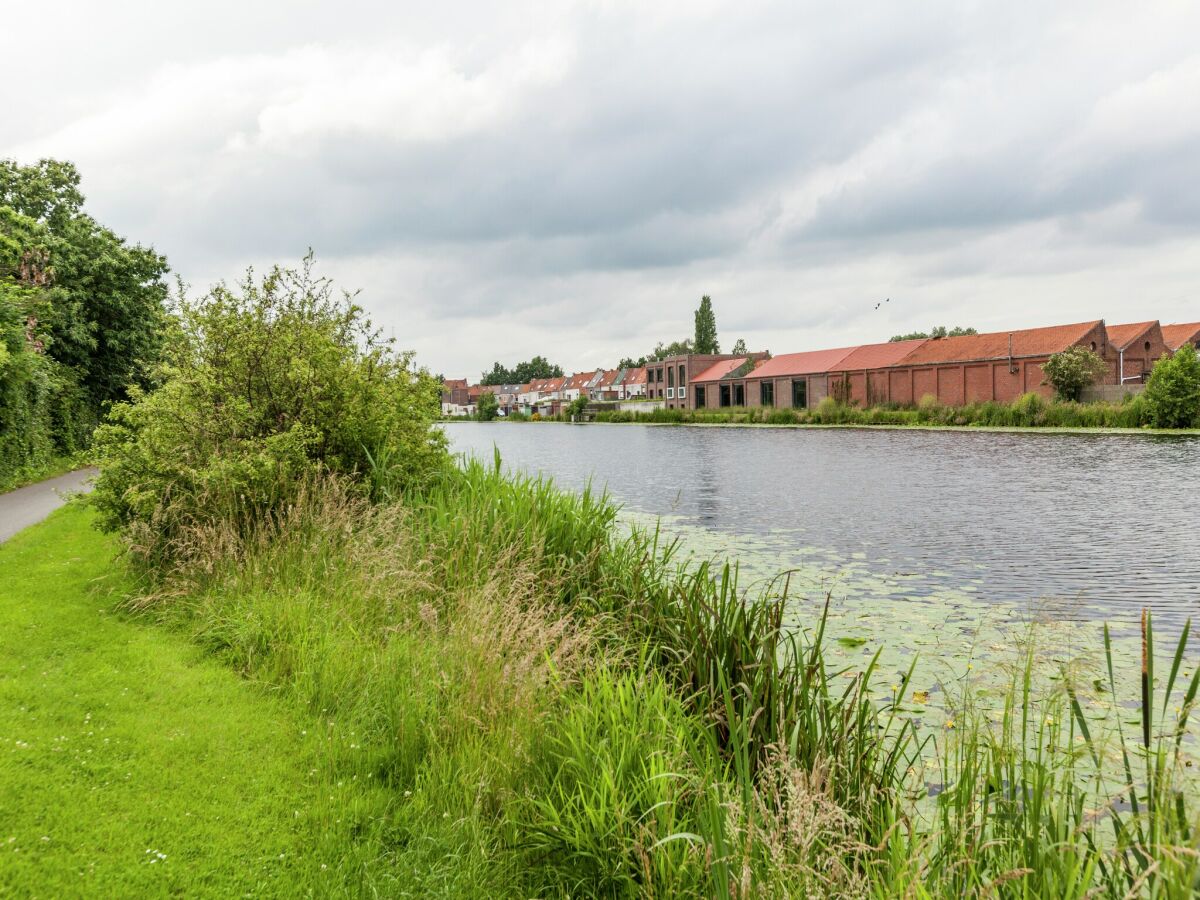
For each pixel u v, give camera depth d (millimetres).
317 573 6613
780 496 18406
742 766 3654
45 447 20250
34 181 28328
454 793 3678
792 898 2643
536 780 3789
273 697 4848
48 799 3512
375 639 5453
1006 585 9391
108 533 8188
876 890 2709
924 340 57781
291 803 3656
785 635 6828
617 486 20828
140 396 8422
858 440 38656
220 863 3154
